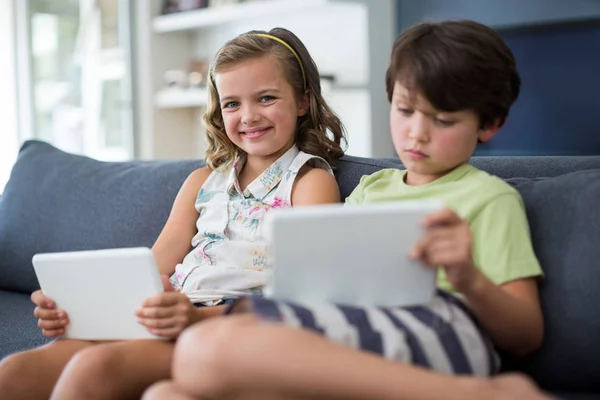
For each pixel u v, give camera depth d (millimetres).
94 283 1250
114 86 4656
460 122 1215
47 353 1264
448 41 1193
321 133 1661
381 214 1023
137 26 4629
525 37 3418
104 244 1902
